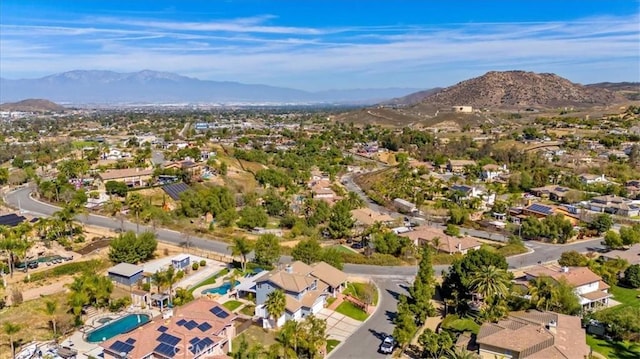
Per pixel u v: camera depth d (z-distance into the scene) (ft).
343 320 268.00
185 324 217.15
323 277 296.10
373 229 405.18
